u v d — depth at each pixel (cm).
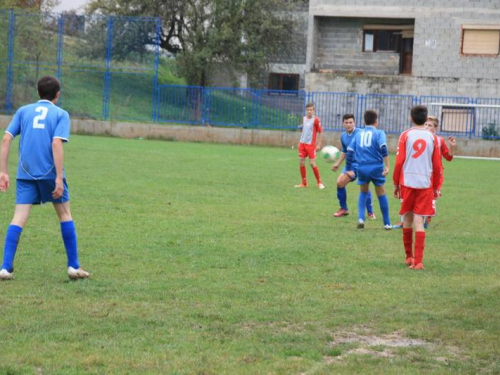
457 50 4997
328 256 1120
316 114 4553
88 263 1014
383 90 5056
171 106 4506
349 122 1600
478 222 1563
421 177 1053
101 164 2578
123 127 4447
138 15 5478
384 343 690
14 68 4416
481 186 2384
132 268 991
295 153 3775
